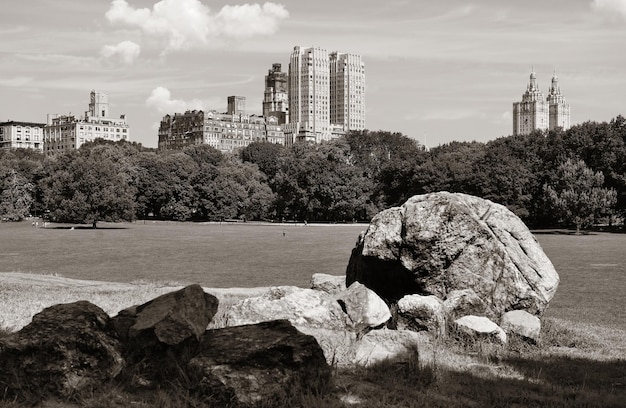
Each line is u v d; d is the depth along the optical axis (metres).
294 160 153.00
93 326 10.16
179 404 9.10
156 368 10.17
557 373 13.73
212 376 9.42
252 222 151.88
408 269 19.83
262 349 9.83
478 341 16.75
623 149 111.31
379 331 13.74
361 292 16.20
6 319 17.30
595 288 37.78
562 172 105.50
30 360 9.45
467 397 10.99
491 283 19.64
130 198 127.81
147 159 157.00
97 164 122.44
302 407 9.41
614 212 108.81
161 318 10.58
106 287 30.41
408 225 19.97
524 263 20.39
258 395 9.26
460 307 18.70
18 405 8.98
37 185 156.75
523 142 132.50
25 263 53.50
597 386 12.64
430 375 11.84
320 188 143.25
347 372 11.88
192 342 10.42
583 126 121.81
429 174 129.88
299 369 9.91
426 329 16.77
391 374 11.80
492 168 118.19
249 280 41.62
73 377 9.49
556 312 28.81
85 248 70.38
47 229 112.44
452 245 19.73
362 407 9.74
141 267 50.56
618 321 26.17
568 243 78.69
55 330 9.80
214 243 79.06
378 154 170.12
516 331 18.19
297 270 48.38
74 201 118.06
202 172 155.38
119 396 9.48
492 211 21.22
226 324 14.89
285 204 148.50
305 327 14.66
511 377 13.06
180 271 47.59
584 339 19.23
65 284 31.44
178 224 138.88
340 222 150.62
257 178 173.75
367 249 20.34
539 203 115.69
